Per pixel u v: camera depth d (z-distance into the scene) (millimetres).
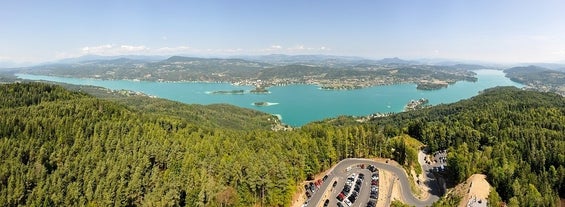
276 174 149750
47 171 158875
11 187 145625
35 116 196625
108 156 165000
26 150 165250
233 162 153375
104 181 149125
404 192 162875
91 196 145625
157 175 156000
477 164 195750
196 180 143625
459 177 185000
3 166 153375
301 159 167875
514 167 185625
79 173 156500
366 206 143000
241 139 198500
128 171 155625
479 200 149375
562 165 191250
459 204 152000
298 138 191375
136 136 181875
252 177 144750
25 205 143250
